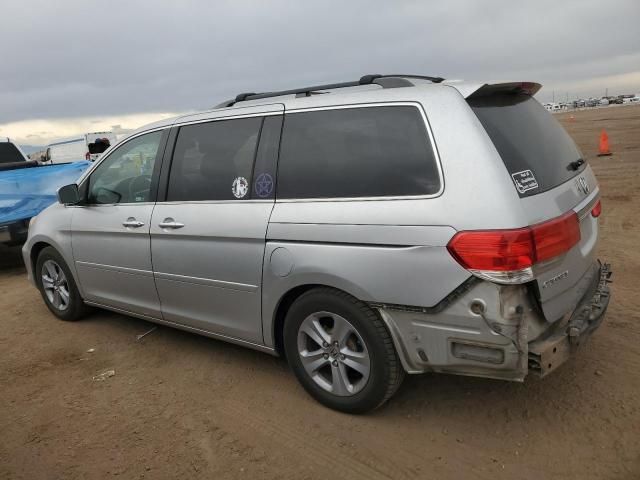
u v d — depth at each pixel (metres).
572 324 2.89
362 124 3.18
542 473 2.77
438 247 2.76
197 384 3.94
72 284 5.13
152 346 4.67
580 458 2.85
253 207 3.52
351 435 3.19
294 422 3.36
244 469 2.96
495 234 2.63
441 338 2.84
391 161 3.02
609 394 3.40
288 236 3.30
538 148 3.14
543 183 2.96
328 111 3.34
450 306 2.77
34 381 4.15
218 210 3.70
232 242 3.61
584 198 3.33
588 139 22.20
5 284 7.24
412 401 3.50
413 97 3.05
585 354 3.92
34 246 5.41
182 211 3.93
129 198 4.43
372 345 3.08
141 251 4.25
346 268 3.05
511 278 2.62
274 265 3.38
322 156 3.29
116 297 4.68
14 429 3.49
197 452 3.14
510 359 2.69
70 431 3.43
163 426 3.43
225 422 3.42
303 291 3.40
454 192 2.77
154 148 4.28
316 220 3.19
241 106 3.84
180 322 4.22
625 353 3.89
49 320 5.49
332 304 3.19
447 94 2.98
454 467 2.87
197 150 3.97
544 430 3.11
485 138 2.82
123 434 3.36
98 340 4.87
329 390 3.40
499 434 3.11
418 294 2.84
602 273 3.53
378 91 3.22
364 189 3.08
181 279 4.00
